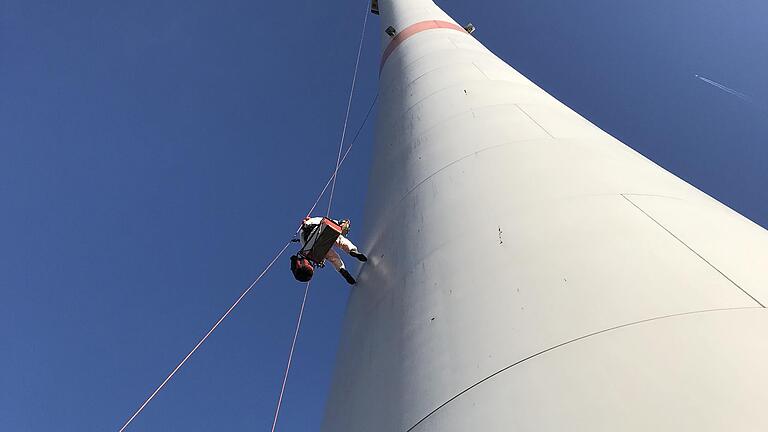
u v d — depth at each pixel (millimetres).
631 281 3125
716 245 3463
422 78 9383
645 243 3457
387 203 6445
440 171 5594
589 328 2893
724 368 2465
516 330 3109
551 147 5148
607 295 3068
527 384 2744
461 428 2746
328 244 6457
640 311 2887
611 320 2891
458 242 4281
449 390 3043
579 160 4801
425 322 3756
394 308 4383
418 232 4957
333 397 5004
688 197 4445
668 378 2486
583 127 6168
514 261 3672
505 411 2682
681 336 2672
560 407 2559
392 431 3227
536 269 3496
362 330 4930
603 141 5680
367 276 5844
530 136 5480
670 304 2889
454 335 3398
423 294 4070
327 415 4945
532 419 2574
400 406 3309
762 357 2490
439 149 6086
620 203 3988
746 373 2424
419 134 7047
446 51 10539
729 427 2230
